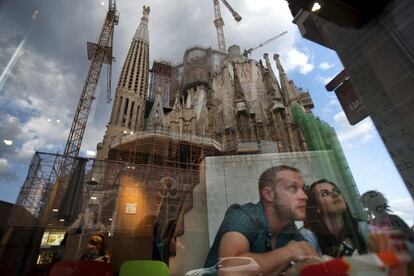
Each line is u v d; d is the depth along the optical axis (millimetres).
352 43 5359
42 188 17844
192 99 53781
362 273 5277
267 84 46062
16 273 9266
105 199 19969
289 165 17625
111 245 11664
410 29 4223
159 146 30906
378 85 4793
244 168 17750
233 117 42594
